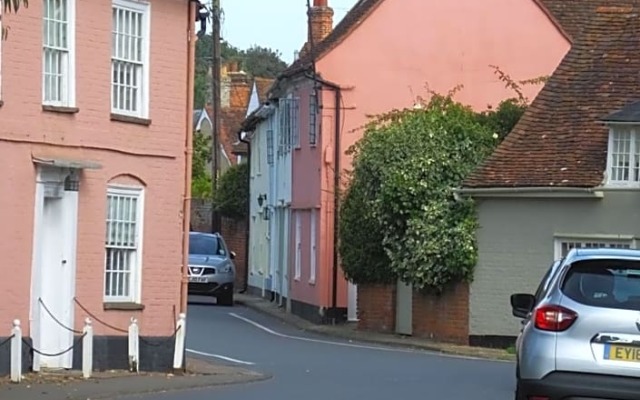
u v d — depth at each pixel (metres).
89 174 24.73
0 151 22.75
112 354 25.22
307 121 47.91
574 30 48.47
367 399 21.14
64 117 24.14
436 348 34.69
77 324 24.52
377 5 46.12
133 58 25.83
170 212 26.61
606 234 34.19
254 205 60.75
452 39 46.72
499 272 35.62
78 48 24.50
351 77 45.94
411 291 38.53
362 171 39.22
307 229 47.66
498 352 33.88
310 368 27.25
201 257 51.03
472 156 37.84
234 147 69.44
